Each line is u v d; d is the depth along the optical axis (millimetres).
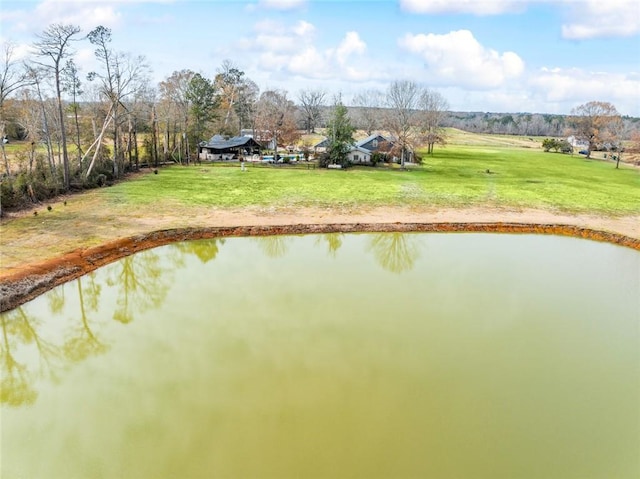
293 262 23812
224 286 20203
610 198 39375
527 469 9500
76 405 11727
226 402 11695
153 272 21984
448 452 9969
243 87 101500
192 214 30328
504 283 21109
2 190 28609
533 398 12094
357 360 13852
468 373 13266
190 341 15078
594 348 15016
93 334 15797
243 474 9281
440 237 28984
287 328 15969
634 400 12078
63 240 23469
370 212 32719
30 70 35156
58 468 9492
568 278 22016
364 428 10750
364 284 20656
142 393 12133
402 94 79688
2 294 17000
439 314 17438
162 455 9836
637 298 19547
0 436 10547
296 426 10773
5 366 13945
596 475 9383
